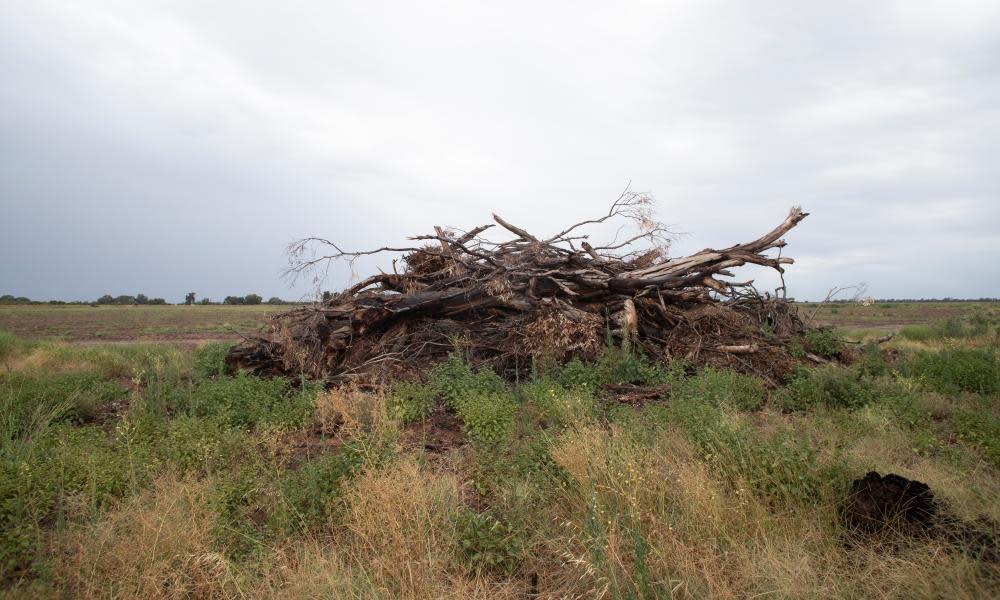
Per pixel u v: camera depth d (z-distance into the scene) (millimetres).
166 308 69688
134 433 6148
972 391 8867
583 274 11977
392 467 4453
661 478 4367
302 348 10609
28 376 10414
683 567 3215
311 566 3371
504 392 8375
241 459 5723
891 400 7477
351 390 8633
